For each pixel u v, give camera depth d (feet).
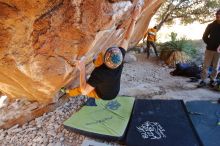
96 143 15.47
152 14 24.04
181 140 14.74
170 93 22.59
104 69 8.25
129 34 9.25
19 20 7.64
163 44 36.50
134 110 18.13
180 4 38.55
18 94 12.89
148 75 28.22
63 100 20.47
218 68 22.71
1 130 17.52
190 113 17.94
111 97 8.77
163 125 16.16
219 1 38.14
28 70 9.28
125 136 15.53
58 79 9.80
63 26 8.21
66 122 16.72
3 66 9.09
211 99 21.06
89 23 8.58
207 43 21.01
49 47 8.56
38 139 16.34
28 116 18.22
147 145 14.29
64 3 7.77
